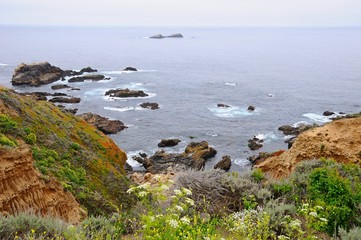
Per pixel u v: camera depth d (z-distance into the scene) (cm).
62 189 1966
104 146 3572
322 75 12444
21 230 762
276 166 2367
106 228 819
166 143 5128
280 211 922
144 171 4272
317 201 968
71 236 736
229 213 992
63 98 7288
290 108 7300
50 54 18625
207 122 6291
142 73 12350
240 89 9488
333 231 903
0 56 17062
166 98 8162
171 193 1018
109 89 8981
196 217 821
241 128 5941
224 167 4341
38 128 2778
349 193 991
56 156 2525
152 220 624
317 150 2236
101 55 18825
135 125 6056
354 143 2177
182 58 18325
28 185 1695
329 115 6725
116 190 2634
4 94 2902
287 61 17300
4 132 2328
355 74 12706
